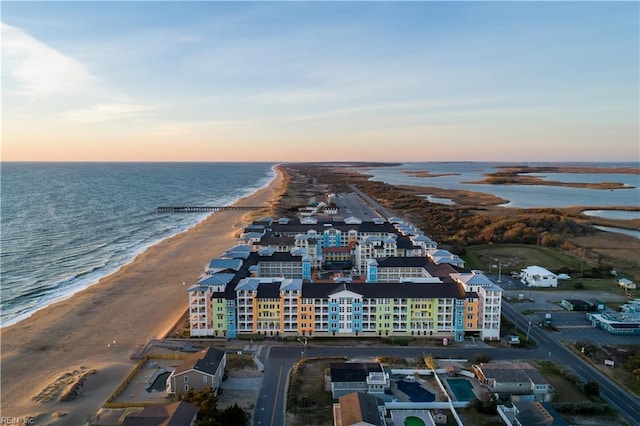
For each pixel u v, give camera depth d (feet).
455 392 350.64
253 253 648.38
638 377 374.22
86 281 654.12
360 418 271.90
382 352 426.51
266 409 329.11
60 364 401.08
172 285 624.18
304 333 463.01
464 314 459.73
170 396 343.26
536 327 491.72
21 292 603.67
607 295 599.98
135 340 450.30
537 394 342.23
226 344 441.68
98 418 313.12
